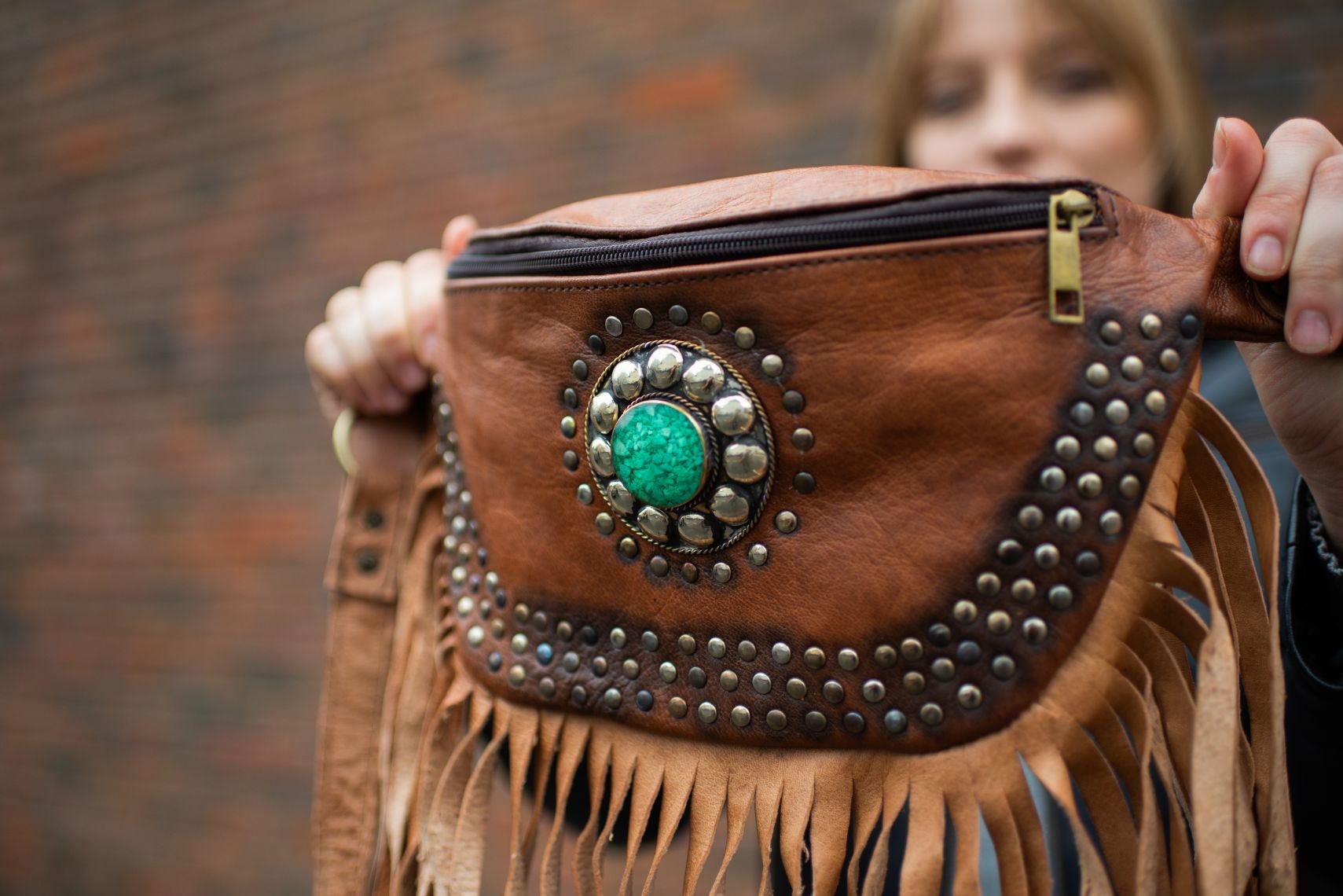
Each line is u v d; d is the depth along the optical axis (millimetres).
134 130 2584
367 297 691
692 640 480
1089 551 417
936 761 440
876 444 433
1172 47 1019
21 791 2691
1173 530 426
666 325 458
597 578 502
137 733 2488
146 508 2539
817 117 1729
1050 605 422
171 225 2523
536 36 2018
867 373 428
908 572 434
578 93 1966
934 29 1012
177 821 2395
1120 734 420
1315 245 416
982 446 422
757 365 444
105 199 2641
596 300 472
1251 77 1375
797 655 457
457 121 2107
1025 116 978
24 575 2760
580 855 501
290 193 2336
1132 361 413
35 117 2771
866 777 452
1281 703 396
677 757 491
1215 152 439
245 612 2355
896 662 440
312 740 2227
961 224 417
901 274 422
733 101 1807
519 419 514
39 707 2691
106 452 2623
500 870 1782
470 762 550
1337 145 432
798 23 1749
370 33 2225
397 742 598
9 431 2814
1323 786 490
